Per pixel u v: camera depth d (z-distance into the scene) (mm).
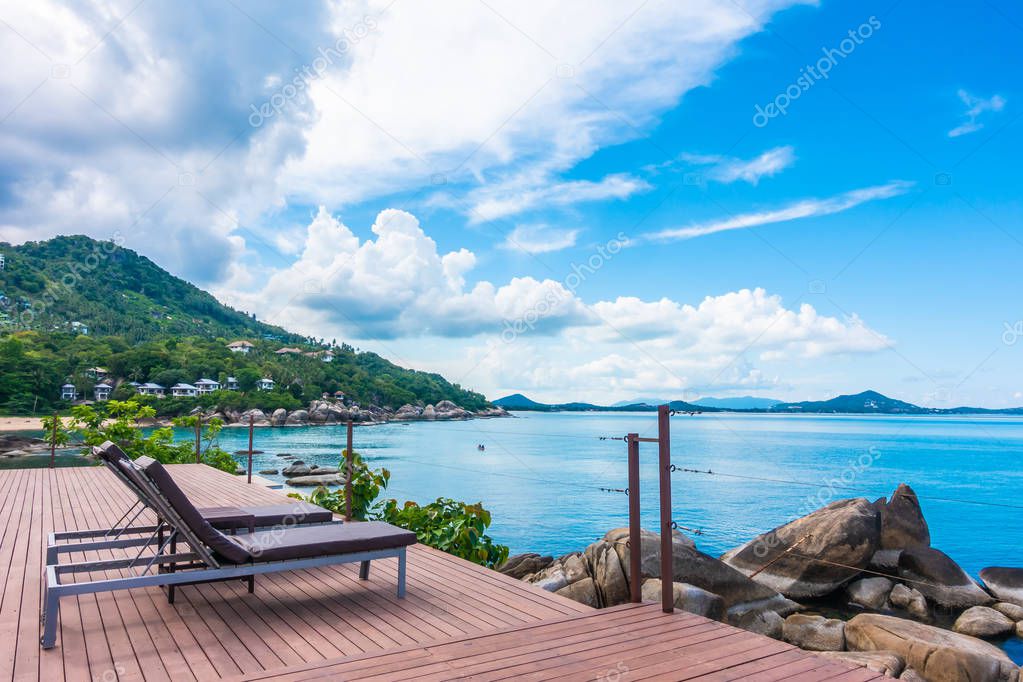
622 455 39844
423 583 4453
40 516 6773
